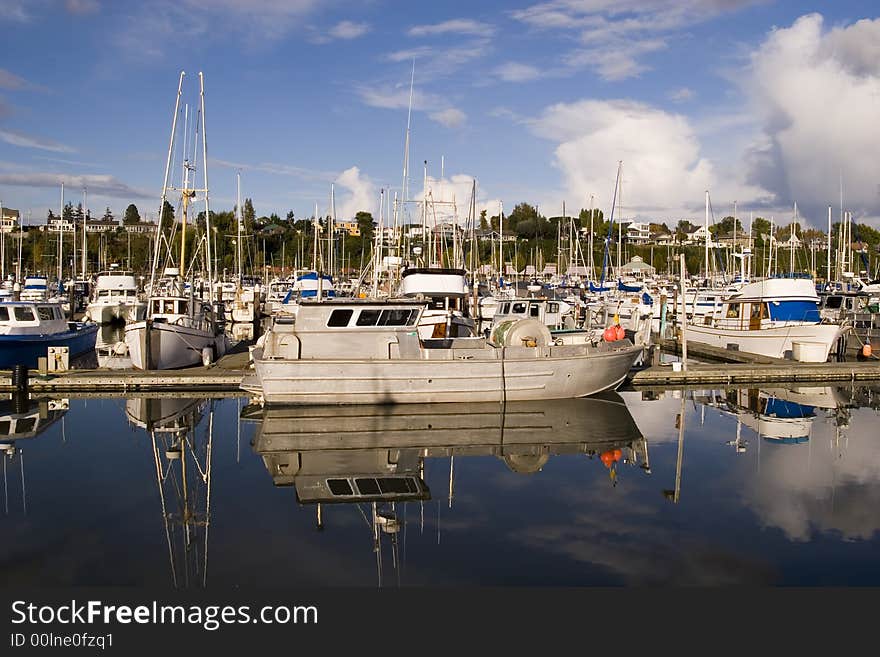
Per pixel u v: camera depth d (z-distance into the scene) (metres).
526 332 22.78
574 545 10.99
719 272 93.06
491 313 39.59
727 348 34.25
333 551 10.77
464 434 18.56
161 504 12.99
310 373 20.31
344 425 19.38
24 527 11.77
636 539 11.27
